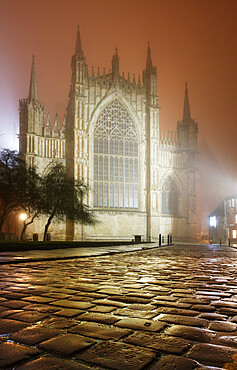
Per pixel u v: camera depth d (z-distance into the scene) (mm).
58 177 44656
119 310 6137
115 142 67688
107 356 3902
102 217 63781
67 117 67812
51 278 10266
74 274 11281
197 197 73562
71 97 65938
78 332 4762
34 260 16078
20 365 3639
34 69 63750
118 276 10875
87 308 6254
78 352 4020
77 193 47188
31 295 7465
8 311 5961
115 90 68062
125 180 67438
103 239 62906
